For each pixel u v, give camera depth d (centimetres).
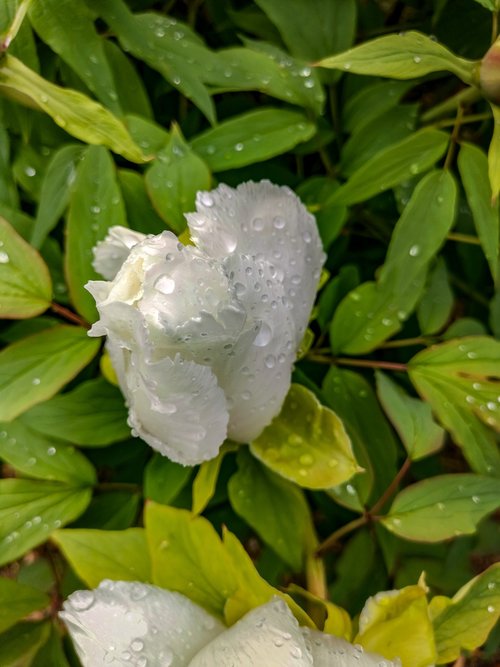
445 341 30
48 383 26
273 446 25
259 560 28
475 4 34
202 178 27
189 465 23
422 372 29
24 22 27
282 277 23
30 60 27
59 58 30
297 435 25
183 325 19
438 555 30
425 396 28
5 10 25
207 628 22
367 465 27
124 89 30
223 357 20
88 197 26
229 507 29
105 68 27
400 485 34
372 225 34
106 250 25
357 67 26
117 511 28
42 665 26
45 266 27
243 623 21
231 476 28
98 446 28
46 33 27
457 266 35
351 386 29
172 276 19
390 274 29
